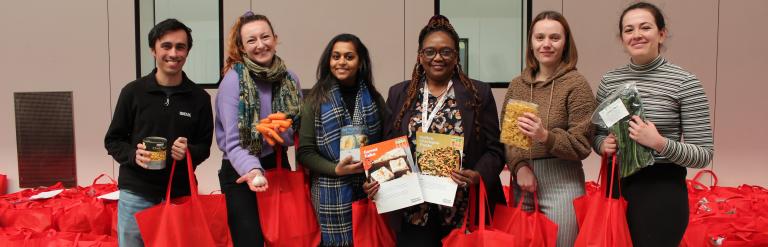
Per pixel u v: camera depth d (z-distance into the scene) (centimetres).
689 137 173
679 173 178
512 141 184
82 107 414
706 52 375
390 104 209
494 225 207
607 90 193
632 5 185
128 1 402
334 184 207
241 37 211
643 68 183
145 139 192
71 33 410
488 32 381
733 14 372
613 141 180
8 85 419
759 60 373
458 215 202
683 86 173
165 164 196
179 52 203
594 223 185
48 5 410
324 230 210
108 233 300
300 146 209
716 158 384
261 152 209
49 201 333
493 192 210
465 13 381
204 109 217
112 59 408
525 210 210
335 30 389
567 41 201
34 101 417
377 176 192
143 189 206
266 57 207
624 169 176
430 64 191
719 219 256
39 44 414
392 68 387
